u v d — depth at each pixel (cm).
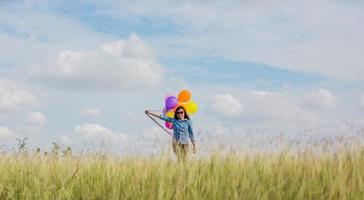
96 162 858
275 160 803
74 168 860
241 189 684
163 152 834
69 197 741
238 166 774
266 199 659
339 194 673
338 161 779
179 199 675
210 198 681
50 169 875
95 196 742
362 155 792
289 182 721
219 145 823
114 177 772
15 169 879
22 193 767
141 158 844
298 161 798
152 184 724
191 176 724
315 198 670
